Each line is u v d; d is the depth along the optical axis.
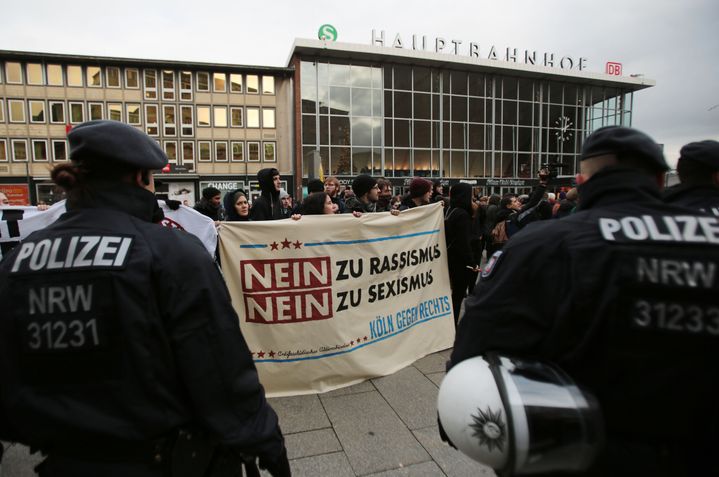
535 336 1.04
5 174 26.31
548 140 32.59
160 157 1.22
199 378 1.05
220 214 8.20
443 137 29.91
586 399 0.92
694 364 0.91
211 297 1.09
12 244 3.05
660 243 0.96
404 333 3.75
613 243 0.98
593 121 34.31
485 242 7.97
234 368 1.11
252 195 28.88
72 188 1.13
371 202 5.01
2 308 1.01
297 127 27.27
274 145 29.12
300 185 27.41
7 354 1.00
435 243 4.12
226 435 1.08
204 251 1.17
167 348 1.05
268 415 1.20
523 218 5.52
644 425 0.95
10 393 1.00
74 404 0.98
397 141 29.02
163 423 1.03
